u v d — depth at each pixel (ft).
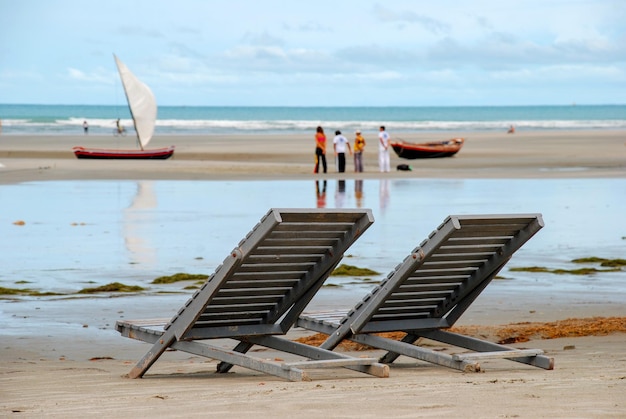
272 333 27.61
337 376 25.45
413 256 25.68
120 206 89.20
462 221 25.17
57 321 37.81
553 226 73.56
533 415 18.08
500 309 39.75
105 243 63.87
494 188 110.83
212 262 55.57
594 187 111.75
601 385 22.07
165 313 39.63
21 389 23.85
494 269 27.76
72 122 435.12
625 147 219.41
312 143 245.65
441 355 26.43
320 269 26.58
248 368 25.29
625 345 30.73
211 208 87.45
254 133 342.03
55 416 19.29
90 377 26.25
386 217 79.10
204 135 313.12
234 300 26.30
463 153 197.16
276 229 24.40
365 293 44.86
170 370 27.71
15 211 84.33
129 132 345.31
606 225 74.23
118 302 42.52
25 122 428.97
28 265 54.49
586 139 268.00
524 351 26.66
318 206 88.94
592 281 48.03
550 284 46.98
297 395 21.43
